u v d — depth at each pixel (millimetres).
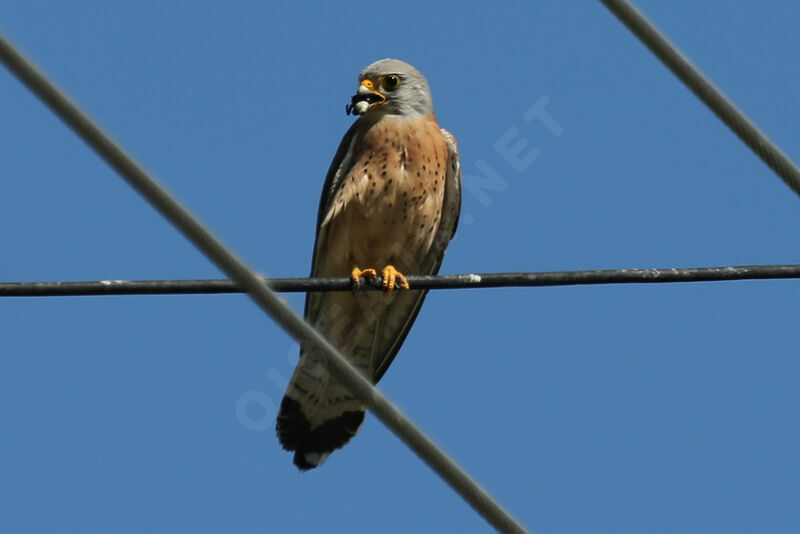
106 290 10133
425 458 8008
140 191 7457
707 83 8422
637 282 10664
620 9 8211
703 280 10648
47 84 6988
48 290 10062
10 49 6848
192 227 7609
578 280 10812
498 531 7938
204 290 10180
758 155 8625
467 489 7980
